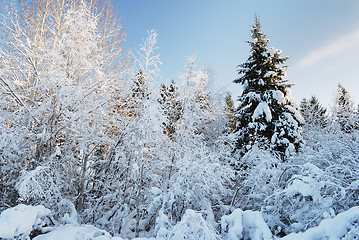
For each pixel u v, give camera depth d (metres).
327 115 13.77
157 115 5.83
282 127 9.10
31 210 3.26
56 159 5.42
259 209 5.05
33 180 4.08
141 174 5.53
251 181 5.46
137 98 6.26
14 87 5.92
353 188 3.34
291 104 10.39
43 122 5.75
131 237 5.27
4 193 5.27
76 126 5.70
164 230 3.53
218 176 5.13
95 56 6.73
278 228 3.68
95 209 5.78
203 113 8.08
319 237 2.64
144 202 6.21
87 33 6.00
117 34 8.18
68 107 5.70
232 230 3.47
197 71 7.74
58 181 5.05
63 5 7.40
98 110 6.04
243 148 7.69
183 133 7.16
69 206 4.95
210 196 5.30
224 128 10.50
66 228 3.36
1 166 5.16
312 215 3.48
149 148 6.16
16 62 6.23
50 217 3.59
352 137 5.74
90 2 7.77
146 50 6.57
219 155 5.87
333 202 3.42
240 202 5.75
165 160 6.21
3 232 2.67
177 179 4.94
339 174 4.02
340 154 4.87
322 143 5.53
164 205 4.66
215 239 3.11
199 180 4.88
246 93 10.83
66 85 5.36
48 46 6.13
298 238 2.71
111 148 6.62
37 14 7.00
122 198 6.17
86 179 6.07
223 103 10.33
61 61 5.47
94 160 6.74
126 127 5.96
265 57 10.56
